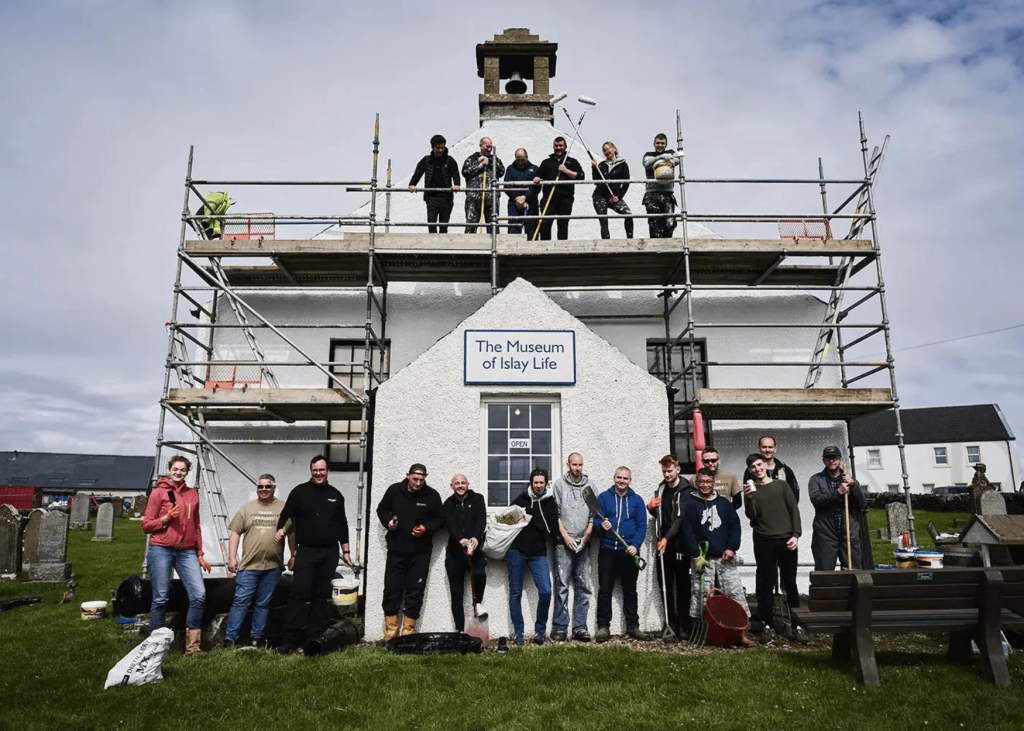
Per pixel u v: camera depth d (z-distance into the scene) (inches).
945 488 1860.2
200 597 266.7
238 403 367.6
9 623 331.6
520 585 283.6
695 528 279.6
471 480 306.5
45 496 2146.9
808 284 438.6
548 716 193.8
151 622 261.1
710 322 433.7
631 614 285.7
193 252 391.2
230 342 433.4
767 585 285.4
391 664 241.6
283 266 406.9
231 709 201.9
